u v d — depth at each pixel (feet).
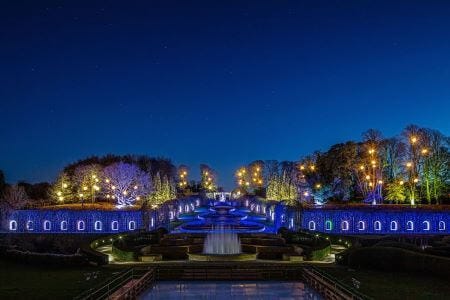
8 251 158.92
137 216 274.36
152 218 272.31
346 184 355.15
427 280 132.87
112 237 214.69
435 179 327.06
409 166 311.27
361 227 268.21
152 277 142.92
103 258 157.48
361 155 351.87
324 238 200.23
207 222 318.65
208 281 144.97
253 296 126.00
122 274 136.98
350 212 269.03
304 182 382.22
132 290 119.75
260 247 189.06
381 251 149.38
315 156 400.67
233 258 178.19
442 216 270.87
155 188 370.12
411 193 325.42
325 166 362.33
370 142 352.49
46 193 401.70
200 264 158.51
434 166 327.88
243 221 330.34
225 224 293.23
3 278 134.92
